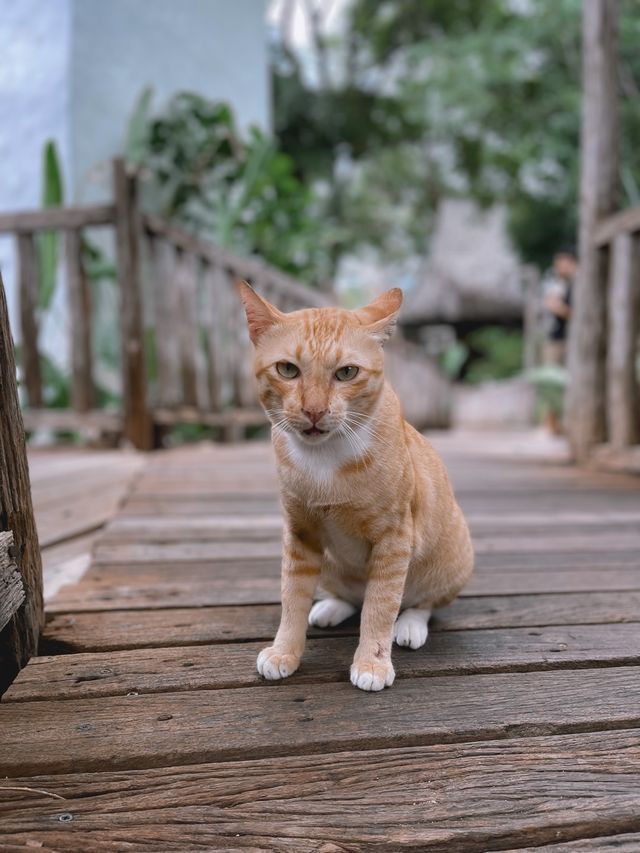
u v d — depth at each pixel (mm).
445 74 4344
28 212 1629
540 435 3117
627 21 3014
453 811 376
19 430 518
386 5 5848
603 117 1561
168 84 2322
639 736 449
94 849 349
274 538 915
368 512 521
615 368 1508
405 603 625
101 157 2055
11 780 402
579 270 1650
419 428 3771
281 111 5203
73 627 605
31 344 1677
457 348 6324
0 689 527
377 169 6875
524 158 4078
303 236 2686
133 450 1722
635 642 589
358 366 520
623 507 1164
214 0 2553
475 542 922
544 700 490
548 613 656
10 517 508
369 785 397
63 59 1936
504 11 4598
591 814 374
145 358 1705
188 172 2279
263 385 542
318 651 569
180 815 372
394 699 489
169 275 1764
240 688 505
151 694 495
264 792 391
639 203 1966
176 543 889
